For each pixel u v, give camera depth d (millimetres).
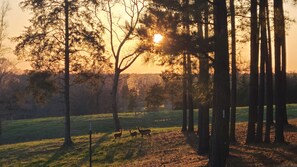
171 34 15812
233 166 17844
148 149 27984
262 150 20828
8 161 29016
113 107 44312
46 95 33688
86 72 33969
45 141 37156
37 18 31906
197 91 18391
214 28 16516
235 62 24141
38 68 32281
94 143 32219
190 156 23359
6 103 50312
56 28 32375
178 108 67875
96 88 37875
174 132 33938
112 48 43531
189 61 18172
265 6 21500
